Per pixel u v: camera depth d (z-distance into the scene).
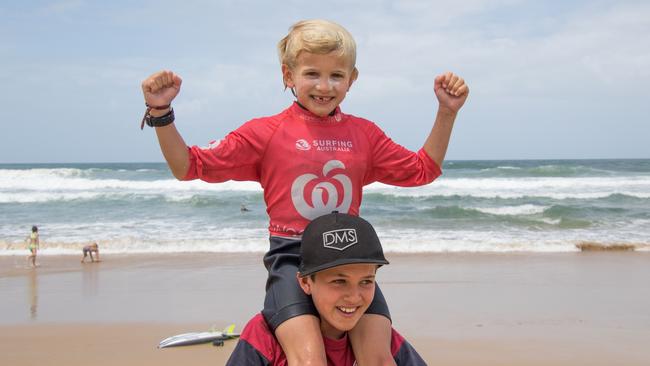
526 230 20.66
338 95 2.75
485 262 14.34
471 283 11.59
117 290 11.30
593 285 11.46
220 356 7.11
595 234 19.69
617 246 16.95
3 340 7.92
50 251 16.77
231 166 2.75
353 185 2.83
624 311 9.32
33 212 26.19
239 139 2.77
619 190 33.41
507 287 11.20
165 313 9.39
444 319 8.79
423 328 8.29
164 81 2.53
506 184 35.69
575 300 10.11
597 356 7.04
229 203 28.28
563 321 8.67
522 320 8.72
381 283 11.55
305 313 2.53
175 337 7.76
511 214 24.48
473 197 30.16
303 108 2.83
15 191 33.22
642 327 8.33
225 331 7.96
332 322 2.47
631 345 7.47
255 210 26.16
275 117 2.84
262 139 2.77
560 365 6.71
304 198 2.76
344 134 2.86
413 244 17.03
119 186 35.47
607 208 25.62
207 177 2.73
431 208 25.09
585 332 8.09
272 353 2.61
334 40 2.65
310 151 2.77
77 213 25.78
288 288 2.61
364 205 28.00
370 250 2.44
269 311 2.64
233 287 11.45
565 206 25.58
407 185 3.06
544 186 35.22
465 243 17.25
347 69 2.75
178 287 11.51
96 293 11.05
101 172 41.12
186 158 2.62
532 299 10.14
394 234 19.55
